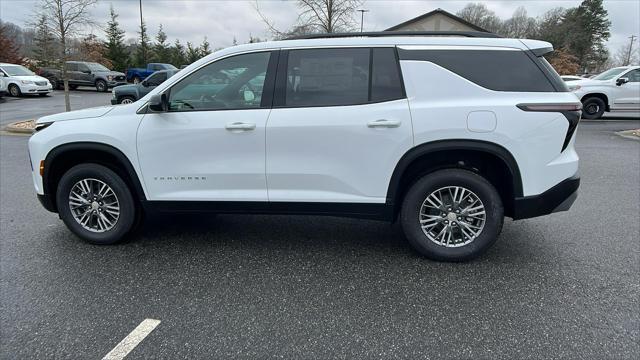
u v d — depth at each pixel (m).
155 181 3.99
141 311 3.10
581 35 59.62
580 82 15.05
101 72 28.09
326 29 12.30
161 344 2.73
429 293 3.34
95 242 4.26
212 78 3.88
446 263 3.85
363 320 2.99
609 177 6.95
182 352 2.66
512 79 3.56
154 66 29.83
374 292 3.36
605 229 4.65
